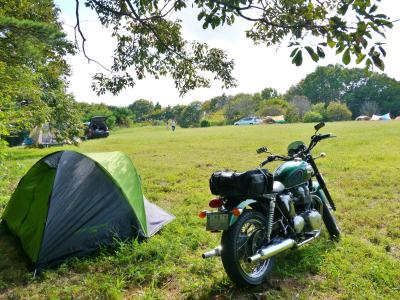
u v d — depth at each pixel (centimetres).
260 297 355
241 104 8175
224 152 1678
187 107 8569
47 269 429
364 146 1606
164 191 884
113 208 496
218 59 757
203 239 508
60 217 457
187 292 371
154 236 526
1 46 747
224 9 466
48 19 1024
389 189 794
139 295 370
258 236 393
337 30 347
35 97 1045
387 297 346
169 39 740
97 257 459
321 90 10644
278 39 581
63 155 507
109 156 545
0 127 698
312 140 489
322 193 498
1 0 859
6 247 504
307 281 382
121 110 7494
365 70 350
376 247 469
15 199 570
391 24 329
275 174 434
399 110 8875
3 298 375
